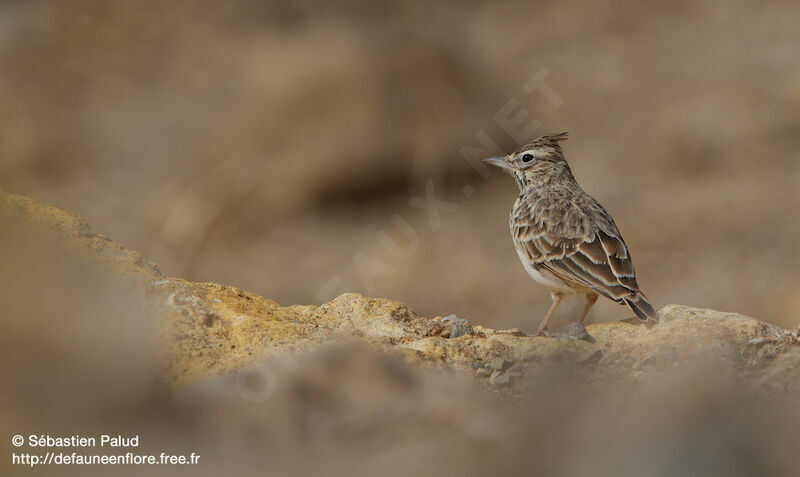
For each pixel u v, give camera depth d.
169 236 21.08
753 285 18.06
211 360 6.13
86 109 25.81
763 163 21.83
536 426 5.38
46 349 5.94
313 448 5.26
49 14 29.91
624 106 24.00
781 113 23.36
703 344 6.50
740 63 25.77
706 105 23.86
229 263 20.42
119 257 6.91
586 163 22.41
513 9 28.23
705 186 21.23
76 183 22.80
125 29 29.34
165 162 23.34
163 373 6.03
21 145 23.95
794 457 4.61
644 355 6.52
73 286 6.43
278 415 5.55
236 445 5.31
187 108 25.30
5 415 5.44
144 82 26.95
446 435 5.32
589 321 16.58
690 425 4.90
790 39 26.69
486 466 4.89
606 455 4.82
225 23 28.23
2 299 6.16
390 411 5.64
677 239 19.72
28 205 7.09
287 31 25.41
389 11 25.20
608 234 8.15
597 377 6.30
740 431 4.81
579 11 28.53
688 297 17.88
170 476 4.91
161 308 6.58
